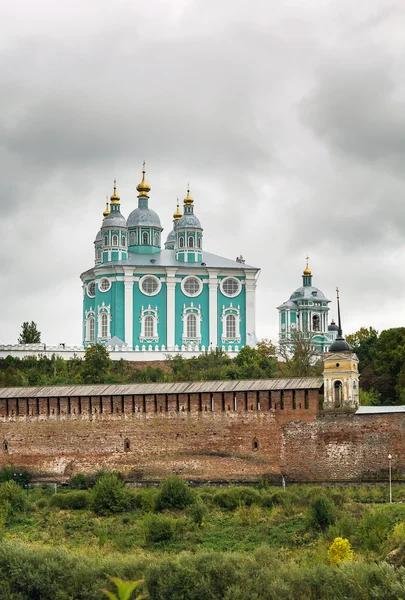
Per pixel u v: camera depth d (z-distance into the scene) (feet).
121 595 148.77
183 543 364.17
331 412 417.69
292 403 424.46
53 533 384.88
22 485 449.89
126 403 446.19
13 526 396.16
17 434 457.68
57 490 439.63
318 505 363.76
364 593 296.10
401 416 407.23
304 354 606.14
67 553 340.18
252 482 424.46
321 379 428.97
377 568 303.89
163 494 399.24
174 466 436.76
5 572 322.75
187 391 439.63
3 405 460.96
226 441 431.43
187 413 437.99
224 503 395.75
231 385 437.99
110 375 602.85
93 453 447.42
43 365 635.66
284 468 422.00
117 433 445.37
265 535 363.35
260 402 428.97
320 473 416.26
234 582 310.04
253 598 300.81
